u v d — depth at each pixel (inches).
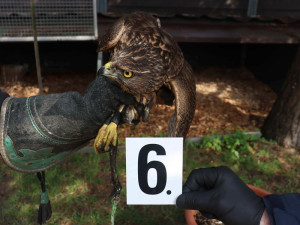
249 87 278.1
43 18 222.7
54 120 50.5
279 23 277.4
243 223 44.6
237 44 314.0
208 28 254.7
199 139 181.3
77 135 52.5
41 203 69.2
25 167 54.7
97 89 49.5
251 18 271.6
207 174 50.3
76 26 214.1
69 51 281.6
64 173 146.9
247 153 171.9
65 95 52.2
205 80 285.6
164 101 60.8
